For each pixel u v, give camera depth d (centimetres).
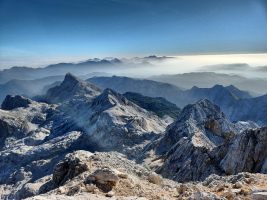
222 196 2919
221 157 10425
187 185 3519
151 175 4353
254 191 2848
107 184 3566
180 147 13050
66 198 3053
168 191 3575
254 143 9325
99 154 6494
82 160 6109
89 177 3662
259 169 8875
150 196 3341
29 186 9681
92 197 3184
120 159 6259
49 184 6662
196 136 13738
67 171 6394
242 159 9312
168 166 12319
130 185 3619
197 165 10794
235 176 4325
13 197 11488
